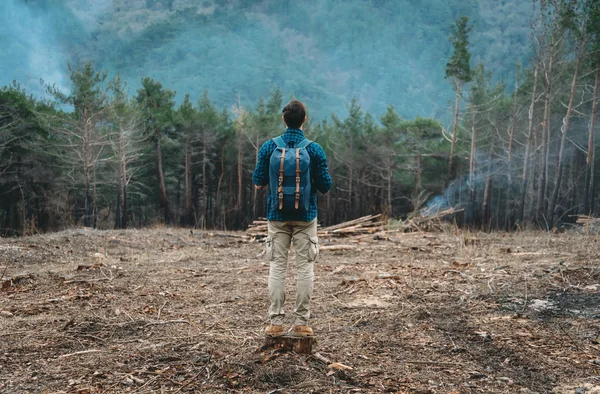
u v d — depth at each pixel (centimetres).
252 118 4609
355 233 1393
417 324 485
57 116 3272
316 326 486
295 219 396
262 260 984
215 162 4909
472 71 3725
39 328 477
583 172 3988
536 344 421
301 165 387
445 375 362
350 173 4772
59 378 351
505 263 791
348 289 648
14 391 328
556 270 695
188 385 339
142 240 1301
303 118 410
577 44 2791
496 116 4062
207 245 1291
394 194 5109
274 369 362
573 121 3644
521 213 3097
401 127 4547
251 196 5034
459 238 1177
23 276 739
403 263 851
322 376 355
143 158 4262
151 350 412
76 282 697
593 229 1292
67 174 3525
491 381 351
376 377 357
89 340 442
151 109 4044
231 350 409
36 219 3525
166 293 635
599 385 337
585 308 518
